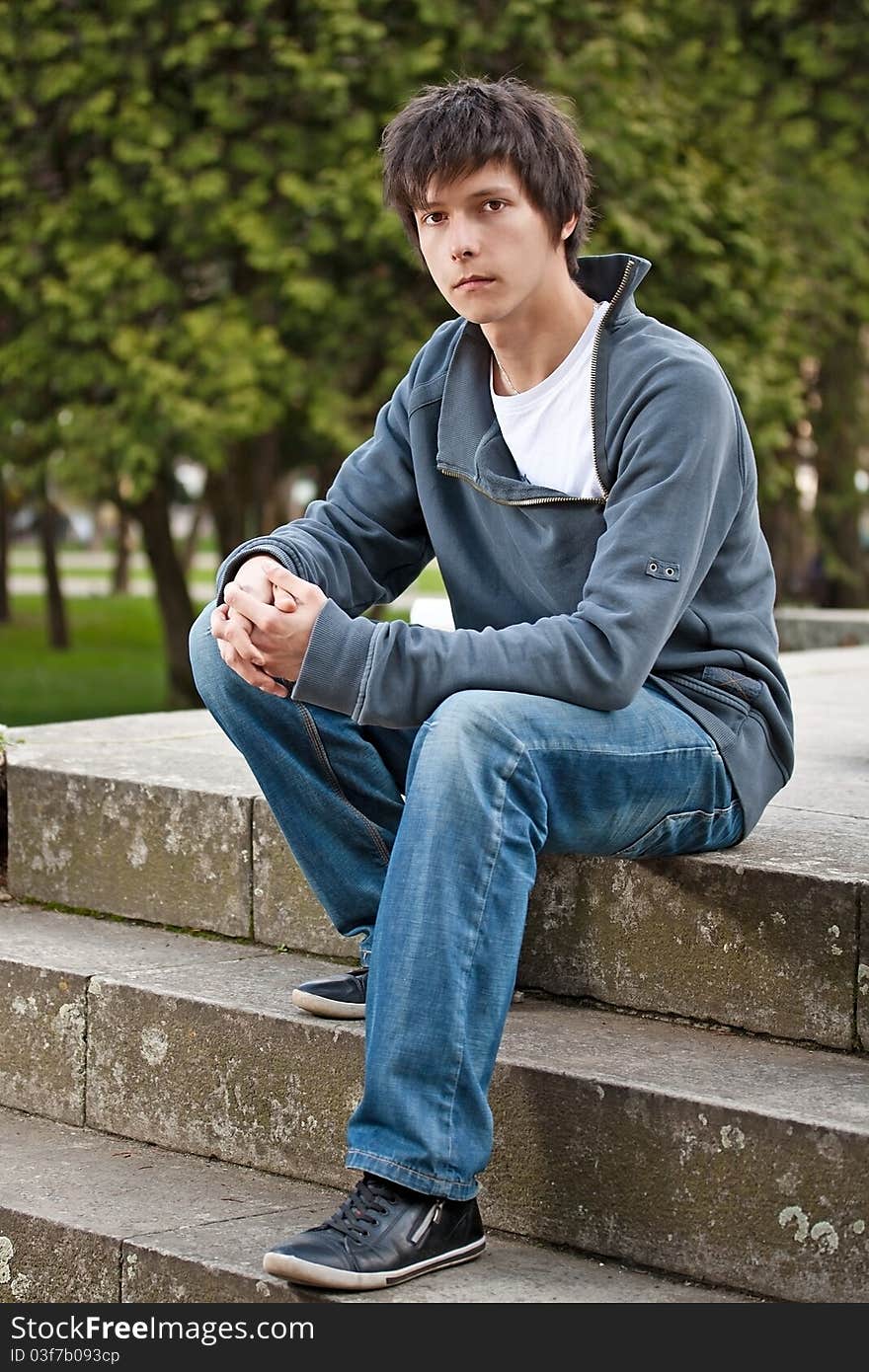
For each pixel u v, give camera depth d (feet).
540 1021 8.67
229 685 8.28
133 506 42.16
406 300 35.14
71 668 60.54
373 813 8.64
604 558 7.80
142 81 34.40
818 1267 7.05
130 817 10.99
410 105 8.13
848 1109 7.23
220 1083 9.04
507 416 8.51
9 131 35.35
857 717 14.76
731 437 8.26
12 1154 9.25
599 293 8.47
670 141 35.65
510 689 7.63
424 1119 7.11
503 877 7.28
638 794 7.92
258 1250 7.74
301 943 10.18
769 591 8.80
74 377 35.29
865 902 7.96
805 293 40.09
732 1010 8.42
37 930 10.86
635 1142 7.57
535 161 7.94
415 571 9.62
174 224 35.09
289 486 72.08
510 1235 7.98
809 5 40.37
